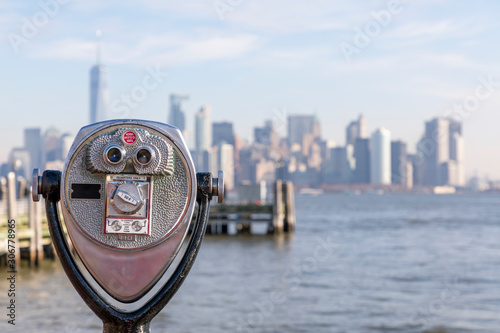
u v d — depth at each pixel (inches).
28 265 1047.0
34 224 1037.2
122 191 106.2
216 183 112.1
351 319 740.0
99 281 108.0
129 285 107.9
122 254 107.4
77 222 107.2
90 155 107.3
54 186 110.3
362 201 6742.1
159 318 718.5
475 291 936.9
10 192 962.7
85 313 690.8
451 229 2368.4
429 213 3794.3
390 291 932.0
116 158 107.2
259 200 2086.6
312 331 676.1
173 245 108.3
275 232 1886.1
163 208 108.3
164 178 108.7
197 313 746.8
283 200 1978.3
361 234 2069.4
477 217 3312.0
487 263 1299.2
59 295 789.9
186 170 108.8
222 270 1147.9
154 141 108.3
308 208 4586.6
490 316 762.2
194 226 111.9
